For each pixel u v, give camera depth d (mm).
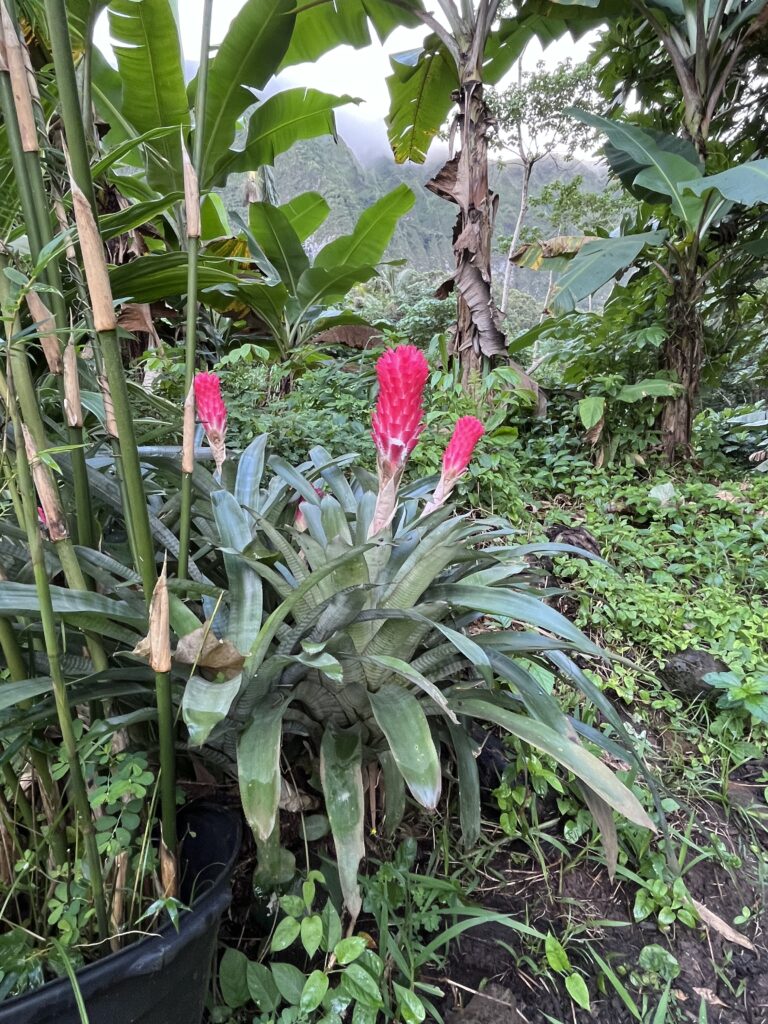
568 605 2713
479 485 3250
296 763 1509
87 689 1113
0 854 1029
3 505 1146
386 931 1205
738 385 6910
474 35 3832
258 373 3996
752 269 4727
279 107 3965
